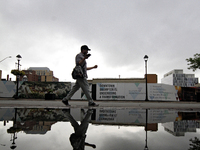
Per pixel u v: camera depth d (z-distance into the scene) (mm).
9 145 901
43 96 13133
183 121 1992
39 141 994
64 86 13289
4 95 13055
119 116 2508
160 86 13586
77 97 12867
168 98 13758
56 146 894
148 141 1018
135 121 1974
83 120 2025
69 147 873
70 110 3410
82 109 3699
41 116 2332
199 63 8906
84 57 4129
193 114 2902
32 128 1436
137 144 943
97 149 840
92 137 1129
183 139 1077
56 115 2482
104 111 3305
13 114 2555
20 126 1526
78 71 4355
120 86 13250
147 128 1509
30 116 2312
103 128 1493
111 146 897
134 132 1314
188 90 14500
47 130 1355
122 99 13148
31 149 827
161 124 1751
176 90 14258
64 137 1115
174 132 1314
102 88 13250
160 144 938
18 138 1069
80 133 1257
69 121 1913
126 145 920
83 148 853
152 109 3975
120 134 1233
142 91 13250
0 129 1378
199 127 1568
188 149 839
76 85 4734
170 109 4051
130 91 13211
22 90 13023
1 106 4270
